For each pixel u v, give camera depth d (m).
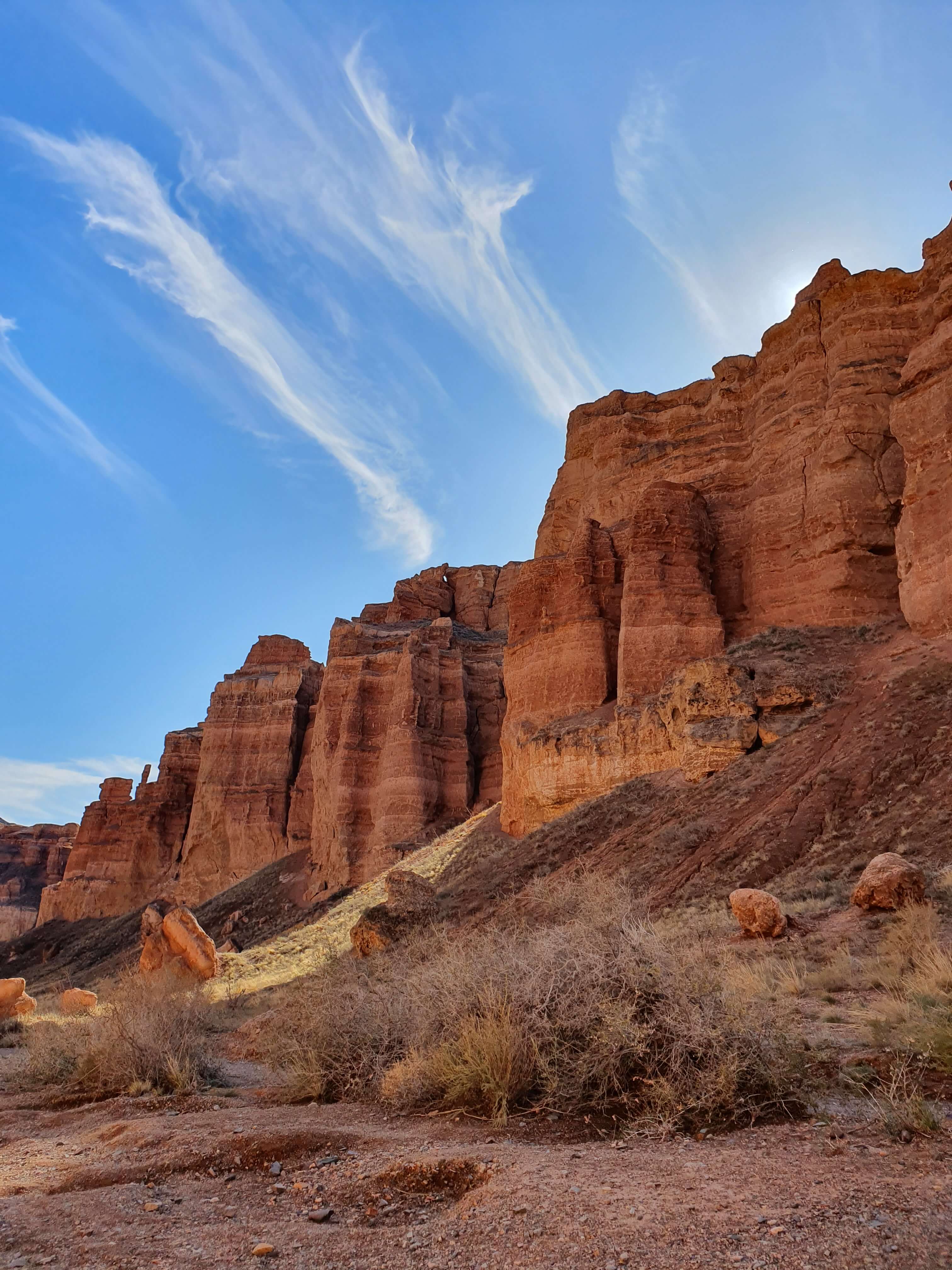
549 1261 3.71
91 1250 4.34
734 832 25.48
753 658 37.75
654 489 46.12
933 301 41.97
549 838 36.41
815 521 42.16
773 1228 3.79
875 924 14.02
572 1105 6.61
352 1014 9.66
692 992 6.80
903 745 25.34
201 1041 12.12
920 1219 3.72
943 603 32.59
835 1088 6.27
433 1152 5.76
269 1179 5.92
